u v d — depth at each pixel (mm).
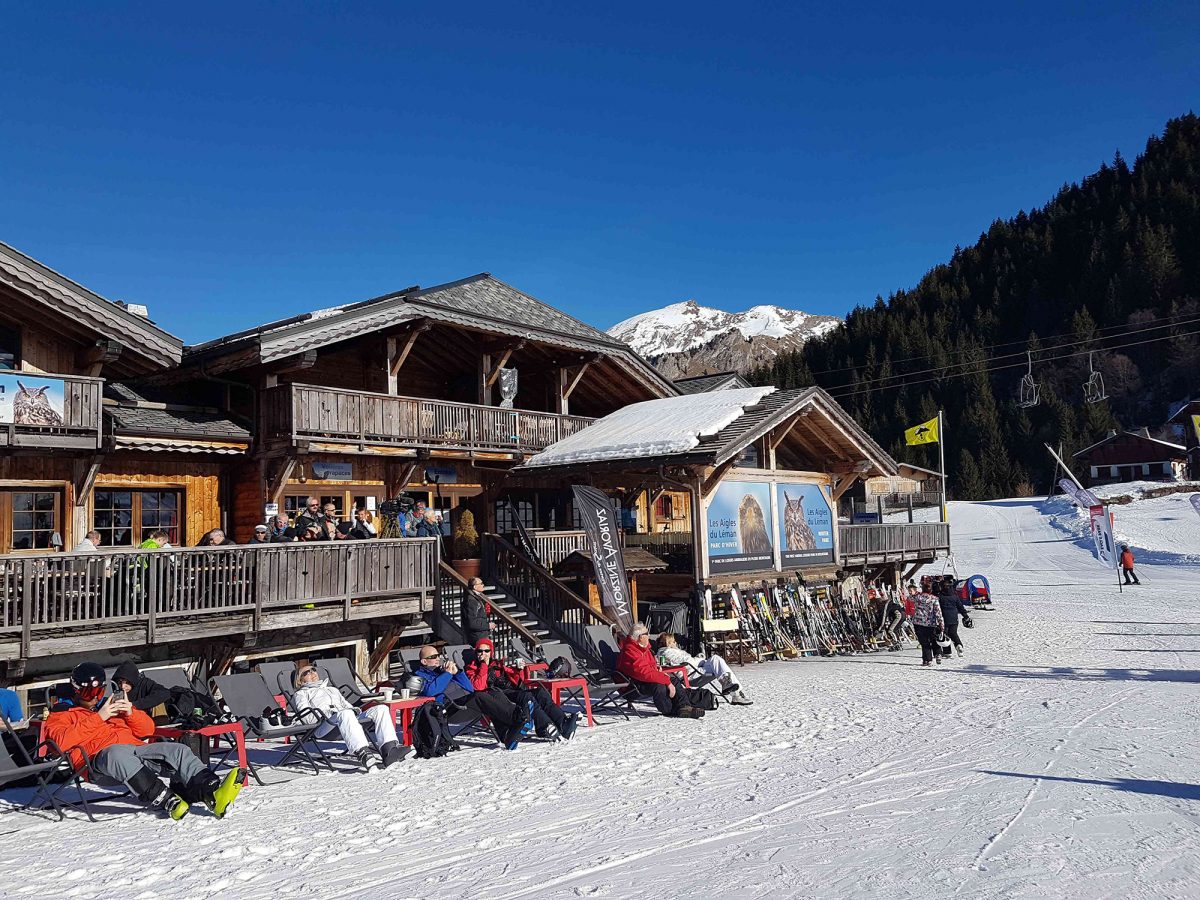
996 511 71312
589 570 18172
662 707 12211
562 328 21922
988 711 12086
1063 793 7441
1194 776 8047
